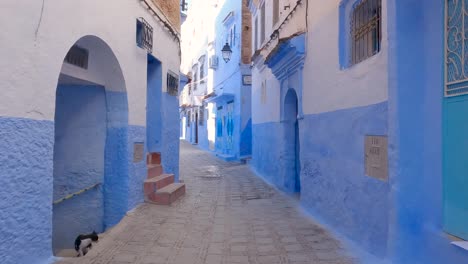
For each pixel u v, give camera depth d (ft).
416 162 12.48
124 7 20.53
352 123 16.65
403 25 12.69
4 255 11.06
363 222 15.53
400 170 12.59
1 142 10.84
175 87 32.22
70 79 19.21
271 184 35.27
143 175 24.18
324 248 16.19
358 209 16.03
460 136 10.71
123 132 21.29
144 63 24.11
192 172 44.65
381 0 14.32
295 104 30.73
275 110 34.42
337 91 18.48
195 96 87.15
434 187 11.82
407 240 12.38
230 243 17.31
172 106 31.50
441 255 11.16
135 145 22.67
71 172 21.24
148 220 20.62
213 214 22.93
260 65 40.88
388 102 13.06
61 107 21.33
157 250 16.16
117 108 21.26
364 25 16.49
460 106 10.73
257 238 18.03
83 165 21.26
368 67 15.03
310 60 22.86
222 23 65.46
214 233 18.90
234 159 57.98
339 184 18.25
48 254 13.21
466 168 10.46
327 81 19.88
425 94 12.41
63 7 13.94
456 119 10.89
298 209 24.30
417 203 12.38
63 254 16.94
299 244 16.90
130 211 21.74
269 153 37.45
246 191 31.58
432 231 11.75
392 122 12.82
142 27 23.30
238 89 56.24
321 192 20.95
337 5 18.52
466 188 10.46
